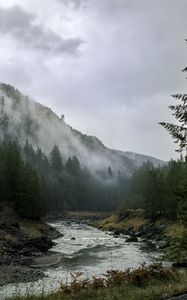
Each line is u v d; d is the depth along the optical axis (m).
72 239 71.81
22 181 82.38
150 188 90.06
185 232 17.89
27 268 38.19
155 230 78.75
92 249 56.12
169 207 78.69
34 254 49.22
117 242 66.75
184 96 16.23
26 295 13.55
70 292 13.43
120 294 12.37
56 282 30.44
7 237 53.56
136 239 68.75
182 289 12.77
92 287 13.96
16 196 81.38
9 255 45.12
